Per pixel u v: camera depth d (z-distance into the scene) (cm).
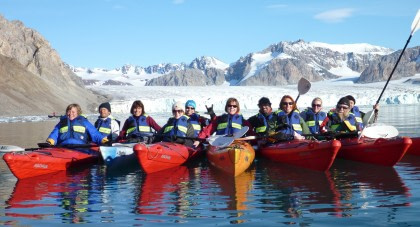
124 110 7581
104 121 1002
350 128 962
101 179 762
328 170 820
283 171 820
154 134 957
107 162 836
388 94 9600
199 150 972
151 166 810
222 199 594
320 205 548
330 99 8706
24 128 2492
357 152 884
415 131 1577
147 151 794
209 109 1122
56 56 10050
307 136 948
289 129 953
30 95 6681
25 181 749
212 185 694
